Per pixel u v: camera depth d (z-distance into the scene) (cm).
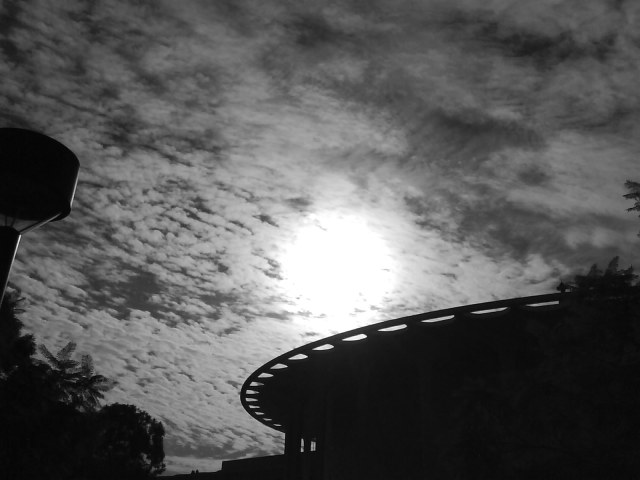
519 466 761
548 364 817
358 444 4162
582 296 807
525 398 795
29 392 940
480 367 3712
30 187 517
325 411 4650
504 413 801
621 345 758
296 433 4891
